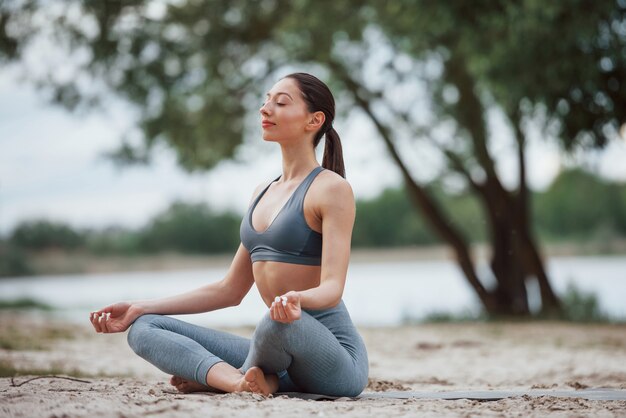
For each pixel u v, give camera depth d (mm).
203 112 17922
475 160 18266
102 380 5570
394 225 50719
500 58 12906
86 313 18281
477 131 17484
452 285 28609
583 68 12414
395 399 4328
